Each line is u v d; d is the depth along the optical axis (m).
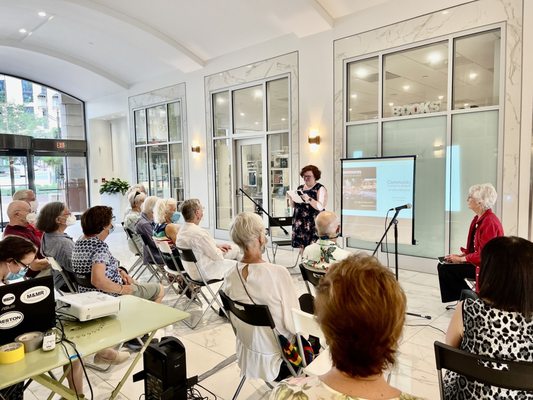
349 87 5.67
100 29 7.51
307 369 1.64
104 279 2.50
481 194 3.28
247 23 6.38
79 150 11.52
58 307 1.92
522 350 1.32
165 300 4.20
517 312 1.32
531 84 4.12
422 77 4.97
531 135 4.16
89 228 2.57
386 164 4.88
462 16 4.55
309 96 6.09
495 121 4.43
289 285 1.99
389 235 4.91
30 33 8.00
